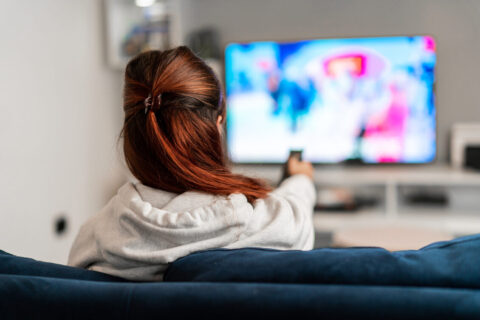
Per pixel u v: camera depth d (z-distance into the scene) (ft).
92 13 10.67
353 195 11.98
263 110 11.57
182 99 3.08
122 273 2.93
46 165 8.89
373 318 2.10
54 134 9.16
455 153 11.41
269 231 2.93
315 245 11.68
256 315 2.18
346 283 2.37
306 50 11.30
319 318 2.13
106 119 11.24
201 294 2.26
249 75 11.55
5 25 7.77
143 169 3.14
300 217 3.21
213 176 3.08
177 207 2.96
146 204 2.95
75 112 9.92
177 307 2.24
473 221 10.55
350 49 11.17
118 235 2.97
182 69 3.13
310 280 2.41
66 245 9.58
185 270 2.64
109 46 10.93
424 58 10.96
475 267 2.29
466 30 11.53
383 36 11.02
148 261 2.81
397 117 11.19
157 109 3.08
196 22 12.40
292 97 11.46
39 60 8.69
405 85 11.09
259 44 11.44
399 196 11.79
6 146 7.78
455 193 11.76
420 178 10.39
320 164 11.53
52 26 9.12
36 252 8.60
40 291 2.41
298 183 4.58
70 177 9.71
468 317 2.03
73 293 2.37
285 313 2.16
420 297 2.10
